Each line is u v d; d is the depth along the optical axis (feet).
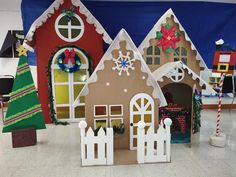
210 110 10.32
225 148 5.71
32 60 8.34
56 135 6.82
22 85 6.11
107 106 5.29
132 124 5.40
